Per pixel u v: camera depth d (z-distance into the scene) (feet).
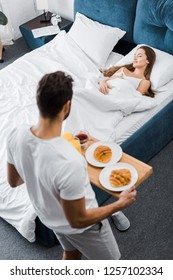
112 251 6.16
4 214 7.89
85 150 6.72
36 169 4.66
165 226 8.16
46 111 4.42
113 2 11.22
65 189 4.41
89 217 4.88
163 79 9.78
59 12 14.10
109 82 9.80
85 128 8.48
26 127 4.76
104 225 5.66
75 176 4.37
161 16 10.00
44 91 4.34
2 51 14.28
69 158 4.43
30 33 13.25
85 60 11.12
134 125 8.91
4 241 8.17
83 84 10.27
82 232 5.53
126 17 11.16
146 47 10.15
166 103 9.59
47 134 4.56
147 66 9.97
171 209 8.48
